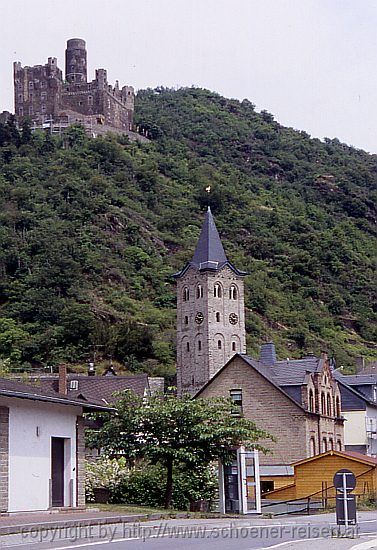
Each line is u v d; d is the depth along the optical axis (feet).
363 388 320.29
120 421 169.07
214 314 464.24
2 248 594.65
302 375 266.36
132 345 516.32
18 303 552.41
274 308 614.75
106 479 171.32
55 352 507.71
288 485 225.56
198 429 163.43
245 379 264.31
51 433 140.77
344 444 302.04
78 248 609.83
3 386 131.75
